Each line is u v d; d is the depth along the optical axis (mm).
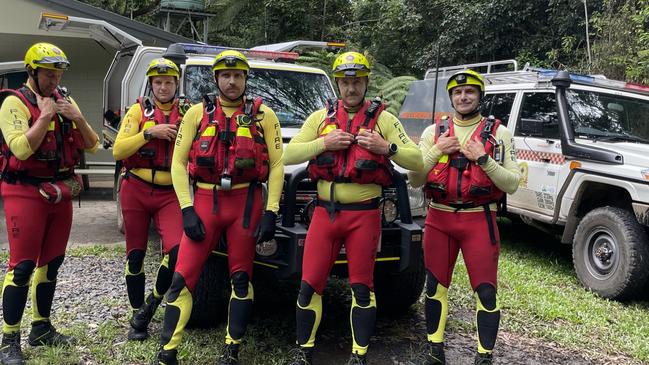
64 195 3402
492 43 13953
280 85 5324
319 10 17594
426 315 3545
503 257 6824
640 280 5164
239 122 3176
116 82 8039
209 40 18219
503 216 7270
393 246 3750
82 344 3730
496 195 3303
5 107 3205
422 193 4180
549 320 4734
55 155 3324
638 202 5215
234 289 3361
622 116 6410
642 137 6312
